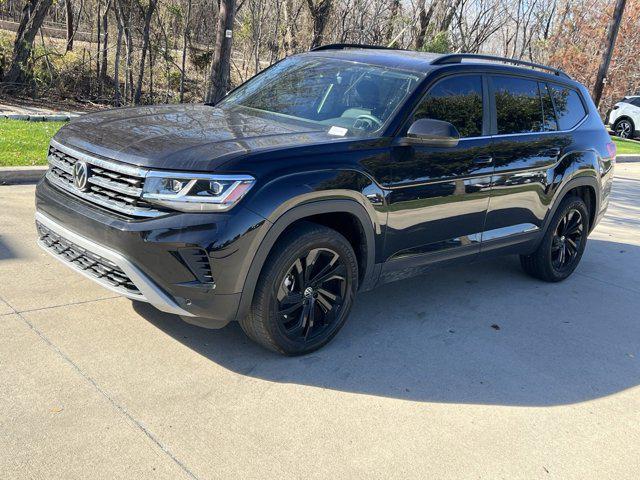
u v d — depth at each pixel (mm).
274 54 17906
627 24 28656
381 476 2914
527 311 5188
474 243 4805
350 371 3809
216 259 3275
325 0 16250
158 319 4090
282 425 3188
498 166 4770
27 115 11109
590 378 4164
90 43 18109
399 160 4020
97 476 2652
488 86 4840
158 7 15945
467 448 3221
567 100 5789
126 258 3281
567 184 5566
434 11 18969
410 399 3596
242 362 3729
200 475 2744
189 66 17641
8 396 3098
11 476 2582
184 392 3346
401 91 4293
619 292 5980
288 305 3703
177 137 3574
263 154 3445
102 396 3207
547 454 3270
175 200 3238
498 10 21109
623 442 3477
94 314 4039
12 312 3922
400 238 4180
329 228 3742
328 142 3777
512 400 3746
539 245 5680
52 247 3891
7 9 17531
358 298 4984
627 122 23219
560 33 28719
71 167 3664
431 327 4605
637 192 12023
